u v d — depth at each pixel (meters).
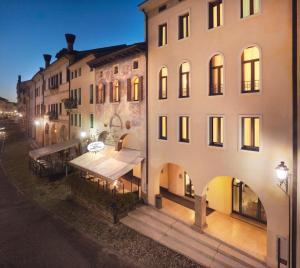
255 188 11.33
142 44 17.17
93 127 24.59
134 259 11.95
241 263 11.16
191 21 14.14
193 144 14.19
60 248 12.93
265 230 13.70
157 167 16.75
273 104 10.64
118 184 19.56
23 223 15.84
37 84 49.34
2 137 59.22
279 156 10.48
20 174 27.75
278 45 10.44
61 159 28.78
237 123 11.99
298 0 9.66
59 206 18.56
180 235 13.61
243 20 11.62
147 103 17.39
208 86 13.32
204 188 13.64
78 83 28.09
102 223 15.70
